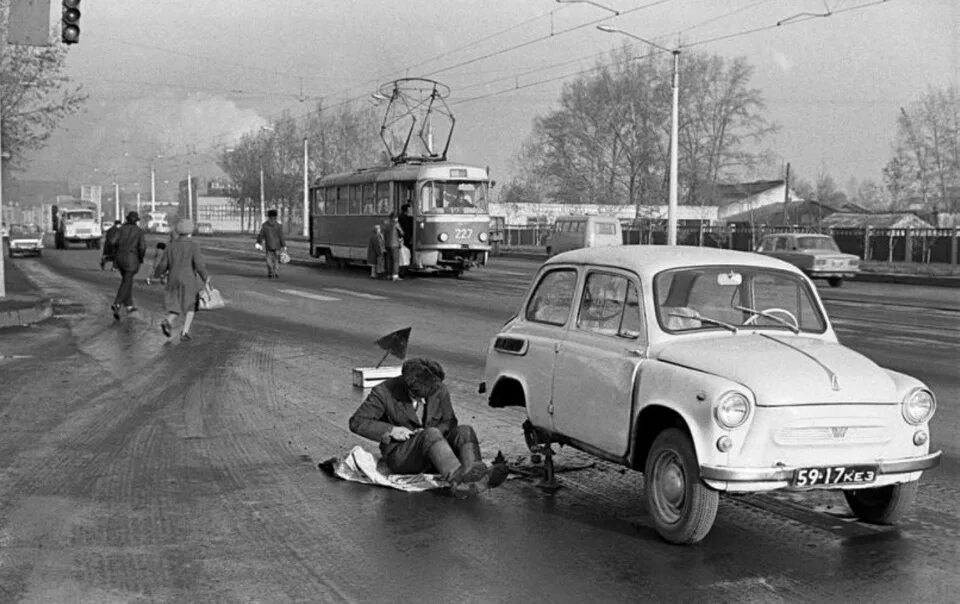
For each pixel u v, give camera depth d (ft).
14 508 21.68
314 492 23.06
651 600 16.12
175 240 51.90
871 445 18.19
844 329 56.59
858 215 210.18
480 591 16.58
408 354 46.21
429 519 20.81
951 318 64.03
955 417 31.12
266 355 46.39
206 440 28.73
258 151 321.11
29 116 87.76
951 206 178.81
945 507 21.54
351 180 115.85
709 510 18.21
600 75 256.32
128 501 22.29
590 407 20.97
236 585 16.97
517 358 23.81
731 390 17.53
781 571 17.49
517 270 121.90
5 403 34.45
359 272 112.16
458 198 103.50
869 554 18.44
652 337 19.84
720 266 21.03
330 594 16.52
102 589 16.78
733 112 253.03
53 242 226.99
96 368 42.45
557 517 20.92
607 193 254.88
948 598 16.22
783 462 17.71
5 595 16.48
